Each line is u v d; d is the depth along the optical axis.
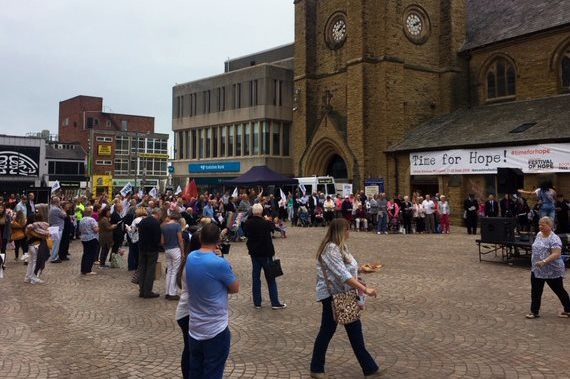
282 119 42.53
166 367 6.41
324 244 5.98
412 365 6.34
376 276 12.58
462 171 27.52
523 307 9.34
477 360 6.49
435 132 31.59
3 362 6.60
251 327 8.23
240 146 43.91
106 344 7.37
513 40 31.78
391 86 32.81
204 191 46.66
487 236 14.80
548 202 16.05
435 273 12.98
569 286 11.15
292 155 43.22
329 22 37.22
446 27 35.25
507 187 17.39
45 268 14.65
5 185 48.25
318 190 32.25
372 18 33.34
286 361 6.59
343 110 35.91
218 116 45.69
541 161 23.88
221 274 4.63
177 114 50.19
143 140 77.75
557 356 6.61
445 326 8.12
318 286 6.04
